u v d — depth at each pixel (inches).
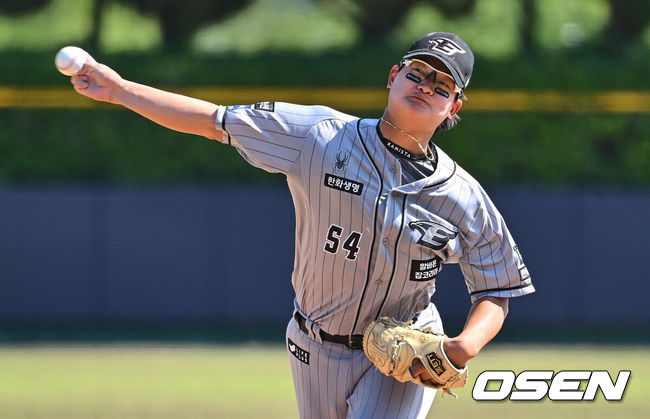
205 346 1352.1
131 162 1577.3
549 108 1594.5
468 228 503.8
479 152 1589.6
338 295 507.8
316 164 493.0
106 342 1380.4
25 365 1203.2
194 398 999.0
